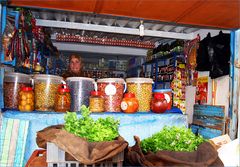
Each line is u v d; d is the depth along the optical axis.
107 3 1.89
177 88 4.86
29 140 2.01
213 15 2.10
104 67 8.41
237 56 2.45
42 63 4.11
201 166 1.32
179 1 1.80
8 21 2.24
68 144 1.28
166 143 1.64
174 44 5.14
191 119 4.72
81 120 1.50
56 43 6.64
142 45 6.14
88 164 1.29
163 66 5.60
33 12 3.92
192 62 4.76
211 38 3.82
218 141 1.97
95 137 1.41
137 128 2.19
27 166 1.60
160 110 2.28
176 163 1.36
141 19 2.30
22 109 2.05
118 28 4.60
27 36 2.97
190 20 2.28
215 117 3.86
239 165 1.64
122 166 1.44
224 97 3.83
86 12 2.15
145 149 1.65
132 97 2.21
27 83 2.30
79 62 3.47
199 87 4.52
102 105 2.17
